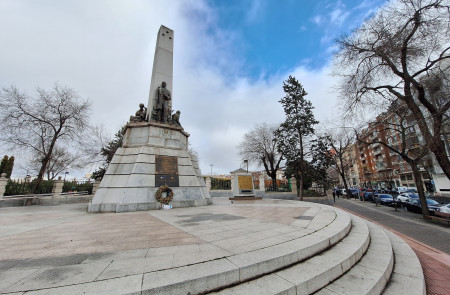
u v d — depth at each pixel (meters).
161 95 12.26
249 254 2.93
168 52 13.88
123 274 2.28
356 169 65.75
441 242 7.57
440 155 11.20
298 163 22.53
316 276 2.70
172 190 9.97
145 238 3.96
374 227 6.91
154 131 11.09
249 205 10.58
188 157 11.45
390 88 12.45
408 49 10.84
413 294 3.00
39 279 2.17
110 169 9.72
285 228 4.68
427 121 12.95
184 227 5.02
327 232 4.27
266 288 2.37
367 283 2.88
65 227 5.20
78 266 2.53
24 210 9.68
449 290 3.39
